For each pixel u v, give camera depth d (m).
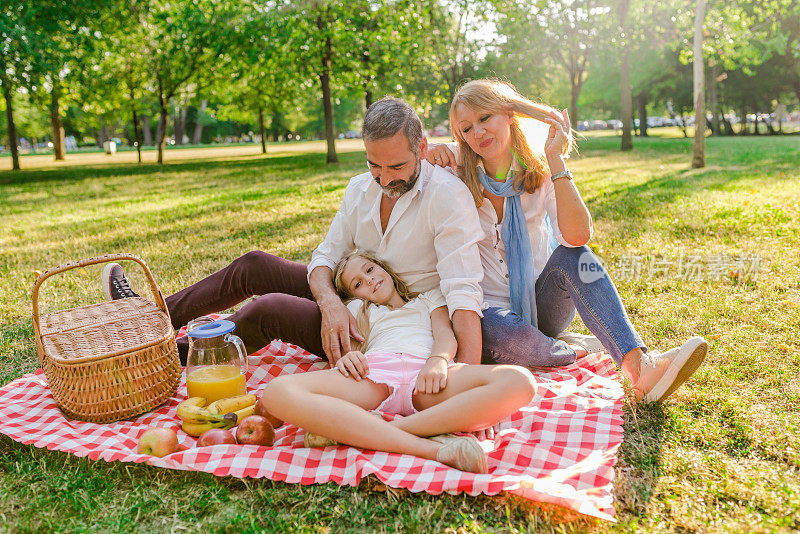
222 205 9.58
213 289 3.00
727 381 2.70
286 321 2.81
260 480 2.11
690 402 2.55
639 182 9.94
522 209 2.79
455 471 2.02
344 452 2.18
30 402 2.67
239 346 2.70
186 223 7.84
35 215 9.75
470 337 2.53
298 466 2.13
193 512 1.97
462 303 2.53
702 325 3.41
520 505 1.93
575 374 2.85
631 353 2.54
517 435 2.32
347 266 2.75
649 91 37.94
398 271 2.78
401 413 2.39
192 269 5.23
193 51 21.69
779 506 1.87
